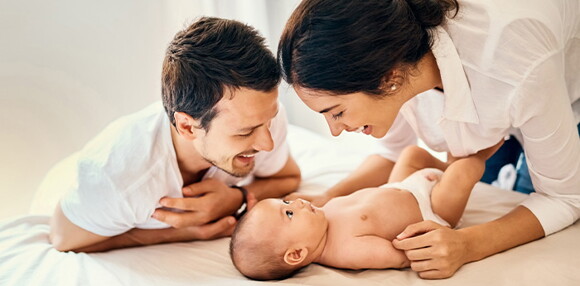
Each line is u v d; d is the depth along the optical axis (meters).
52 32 1.79
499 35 0.97
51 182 1.67
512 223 1.17
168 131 1.24
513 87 1.00
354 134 2.69
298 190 1.62
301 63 0.92
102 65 1.91
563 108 1.02
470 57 1.03
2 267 1.20
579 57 1.20
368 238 1.19
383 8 0.90
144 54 1.98
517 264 1.10
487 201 1.45
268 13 2.37
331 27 0.89
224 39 1.07
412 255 1.09
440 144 1.41
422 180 1.33
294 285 1.08
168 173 1.26
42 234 1.38
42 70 1.80
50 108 1.85
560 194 1.17
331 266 1.23
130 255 1.28
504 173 1.86
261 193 1.53
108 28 1.89
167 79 1.13
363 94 0.96
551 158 1.09
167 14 2.00
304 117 2.62
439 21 0.99
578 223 1.24
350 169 1.76
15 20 1.71
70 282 1.14
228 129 1.10
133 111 2.02
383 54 0.91
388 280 1.10
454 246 1.08
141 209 1.25
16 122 1.79
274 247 1.18
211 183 1.35
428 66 1.04
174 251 1.30
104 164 1.22
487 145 1.24
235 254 1.20
